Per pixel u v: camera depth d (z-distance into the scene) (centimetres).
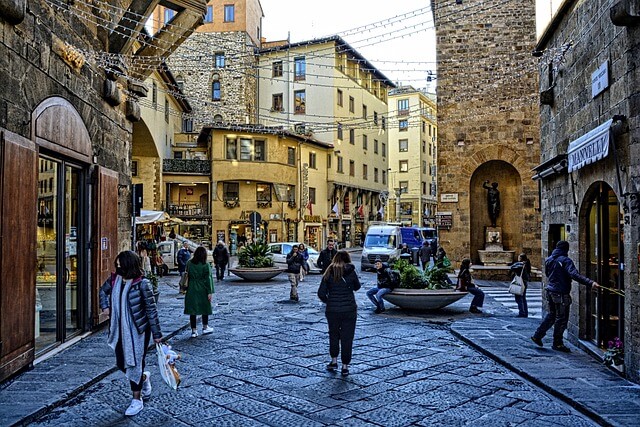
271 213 4438
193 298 1118
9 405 634
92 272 1088
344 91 5316
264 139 4412
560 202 1086
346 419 619
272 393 720
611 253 869
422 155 7325
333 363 840
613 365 791
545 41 1184
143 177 3834
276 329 1206
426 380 786
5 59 742
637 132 705
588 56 905
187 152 4709
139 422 608
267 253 2509
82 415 630
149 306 644
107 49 1213
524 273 1373
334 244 1941
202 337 1114
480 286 2094
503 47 2409
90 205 1089
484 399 695
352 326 820
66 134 948
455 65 2441
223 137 4309
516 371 822
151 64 1409
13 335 745
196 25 1461
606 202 867
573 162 926
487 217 2456
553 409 654
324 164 5147
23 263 778
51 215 923
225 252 2459
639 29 705
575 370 804
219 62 5034
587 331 966
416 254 3747
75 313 1055
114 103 1208
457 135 2431
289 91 5209
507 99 2400
